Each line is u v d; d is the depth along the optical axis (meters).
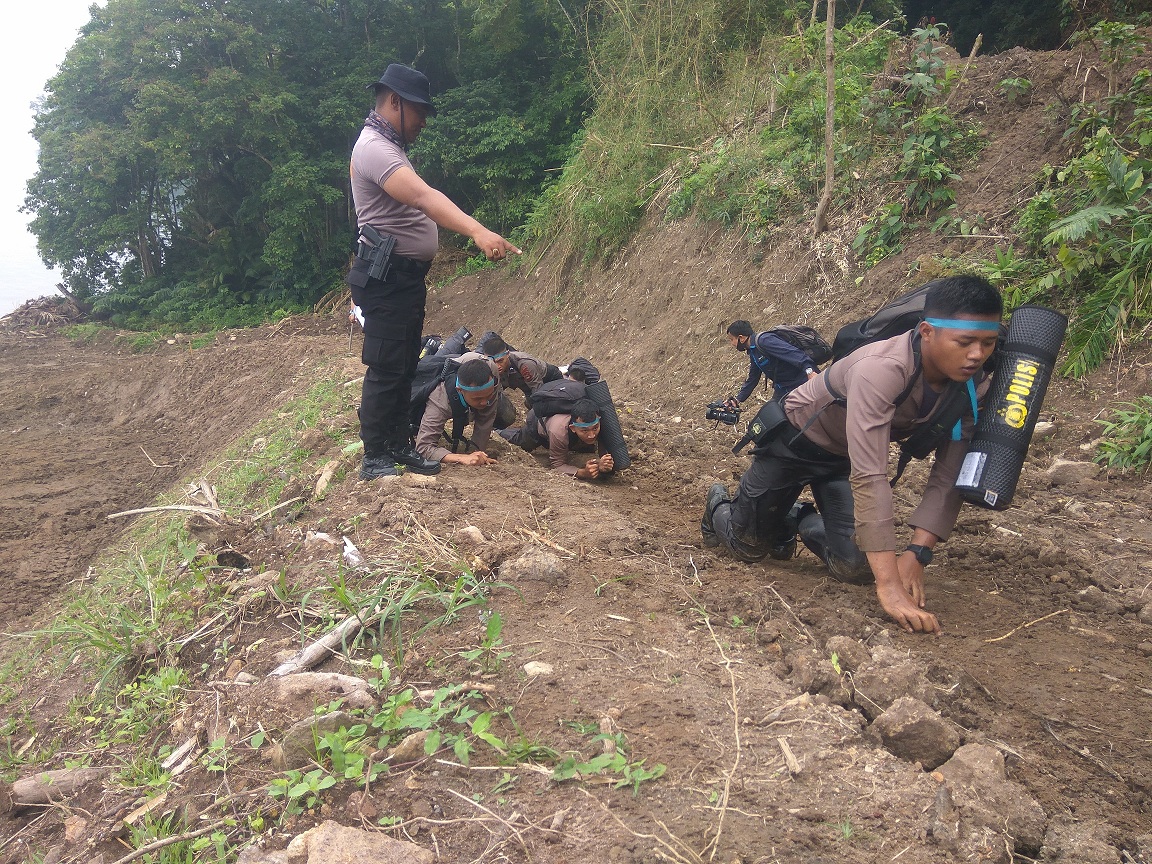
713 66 12.76
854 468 3.19
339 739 2.57
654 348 9.80
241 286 25.25
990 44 16.08
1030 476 5.31
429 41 23.69
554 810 2.29
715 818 2.23
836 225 8.58
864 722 2.65
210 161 23.89
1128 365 5.84
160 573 4.80
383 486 4.64
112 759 3.37
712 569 3.96
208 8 23.30
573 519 4.35
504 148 19.83
